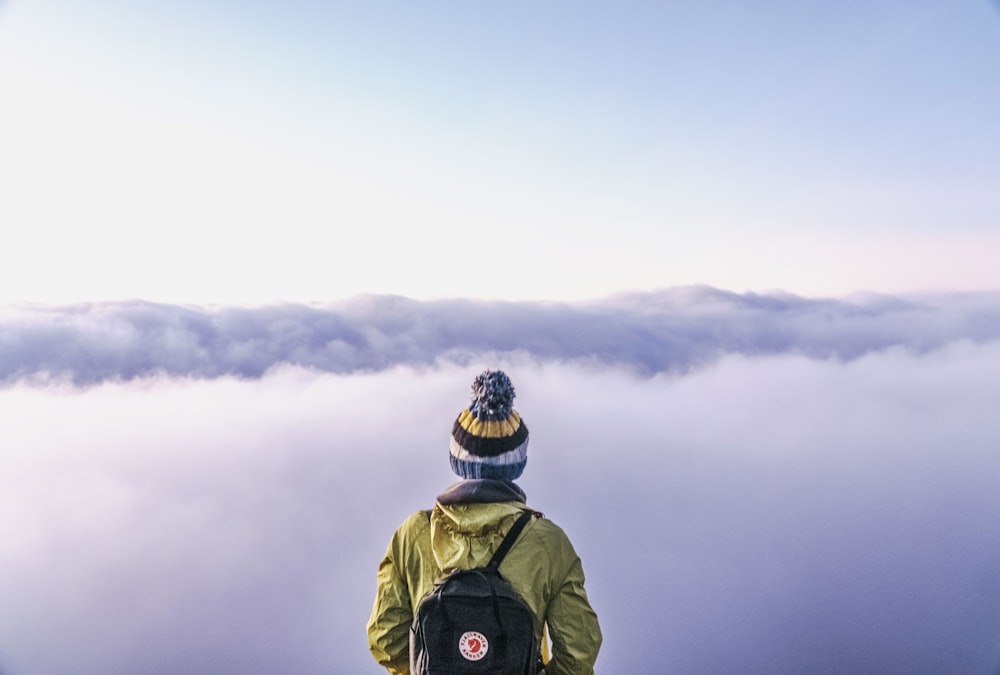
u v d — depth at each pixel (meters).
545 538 1.11
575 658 1.13
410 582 1.14
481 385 1.16
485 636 1.05
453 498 1.12
